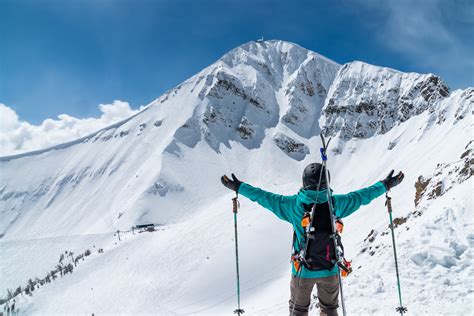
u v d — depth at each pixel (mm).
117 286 128500
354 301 11672
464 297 10453
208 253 133000
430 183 47219
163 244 150625
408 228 22266
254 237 136500
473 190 17547
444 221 15312
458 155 136875
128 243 160750
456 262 12469
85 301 124000
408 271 12602
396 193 114000
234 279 114938
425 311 10016
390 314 10211
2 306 140500
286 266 117750
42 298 135125
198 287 115375
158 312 106688
